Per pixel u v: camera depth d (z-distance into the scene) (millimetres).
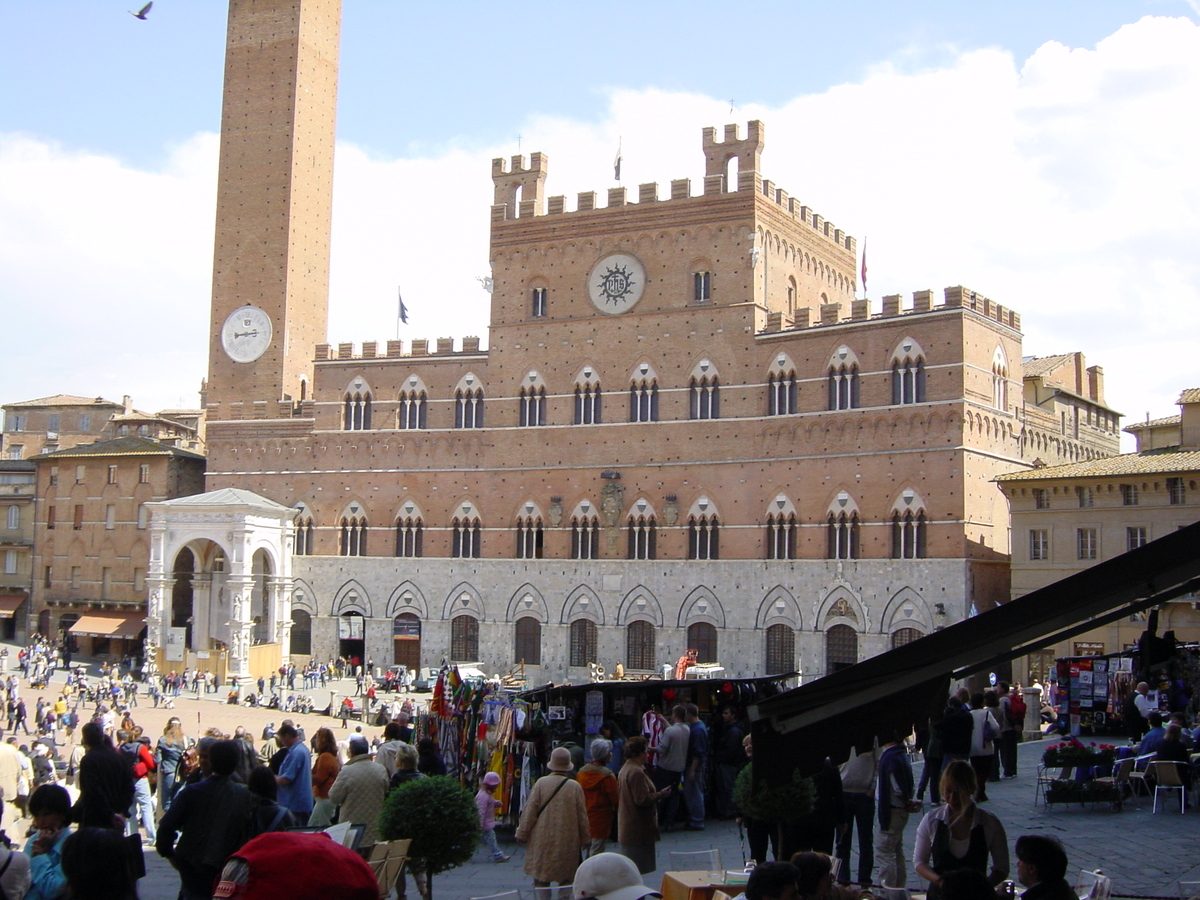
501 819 35125
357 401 112062
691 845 31125
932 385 89188
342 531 111625
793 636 93438
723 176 99375
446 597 106750
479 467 106875
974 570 88000
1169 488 80875
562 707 38906
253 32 119812
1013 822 31906
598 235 103812
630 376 101625
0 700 77938
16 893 16688
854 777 25969
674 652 97688
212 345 118062
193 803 18250
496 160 108562
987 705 34562
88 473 123438
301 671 109062
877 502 90688
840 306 94625
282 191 117250
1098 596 18016
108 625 118062
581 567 101812
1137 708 41000
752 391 96938
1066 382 115938
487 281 108188
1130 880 25078
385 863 20250
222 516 104562
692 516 98250
